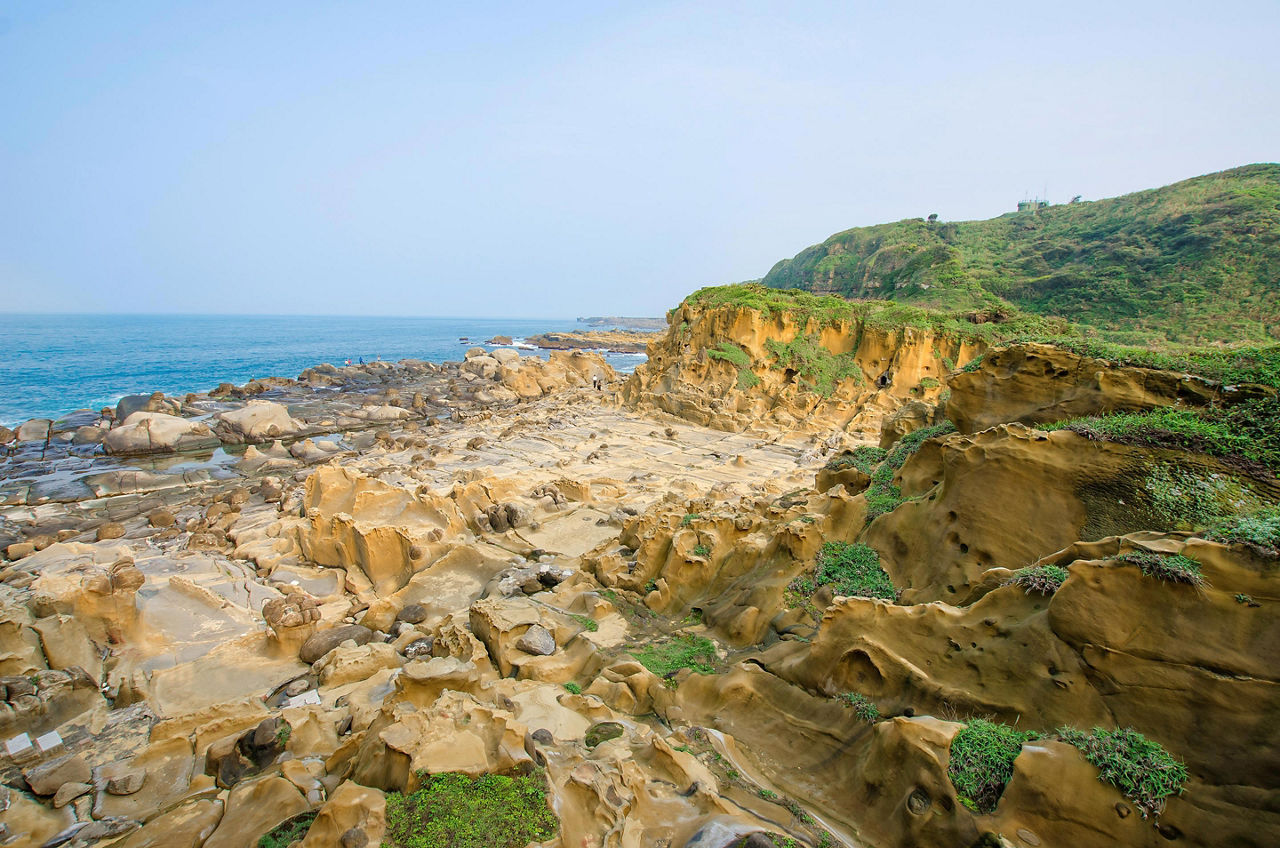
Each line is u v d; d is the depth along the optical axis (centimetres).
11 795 1092
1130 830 711
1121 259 6366
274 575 2111
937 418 1916
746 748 1069
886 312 4912
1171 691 751
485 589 1903
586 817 855
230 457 4162
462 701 1059
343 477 2548
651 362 5612
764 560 1548
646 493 2859
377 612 1831
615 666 1320
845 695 1045
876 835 848
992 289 7000
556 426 4506
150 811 1088
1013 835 738
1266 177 6906
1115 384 1178
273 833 916
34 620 1506
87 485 3275
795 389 4697
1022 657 892
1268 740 677
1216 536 791
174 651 1616
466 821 820
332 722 1254
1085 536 1020
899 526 1353
